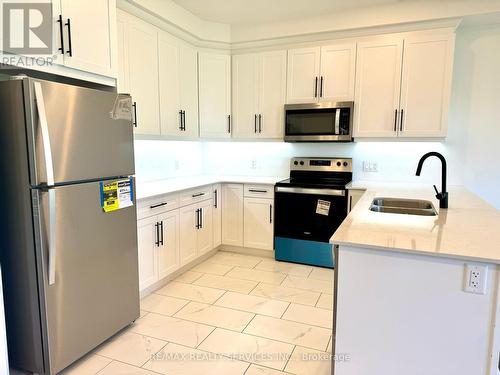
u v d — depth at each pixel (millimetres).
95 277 2084
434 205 2350
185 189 3217
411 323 1468
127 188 2285
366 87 3451
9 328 1922
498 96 3336
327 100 3611
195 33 3590
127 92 2850
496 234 1604
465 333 1390
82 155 1943
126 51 2816
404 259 1444
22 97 1682
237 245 3941
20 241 1806
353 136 3555
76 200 1927
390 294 1486
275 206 3682
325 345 2211
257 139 3990
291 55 3709
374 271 1501
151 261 2836
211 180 3867
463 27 3334
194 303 2773
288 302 2791
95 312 2098
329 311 2643
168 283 3158
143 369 1983
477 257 1311
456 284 1376
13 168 1754
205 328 2412
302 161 3992
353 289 1545
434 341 1441
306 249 3598
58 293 1860
